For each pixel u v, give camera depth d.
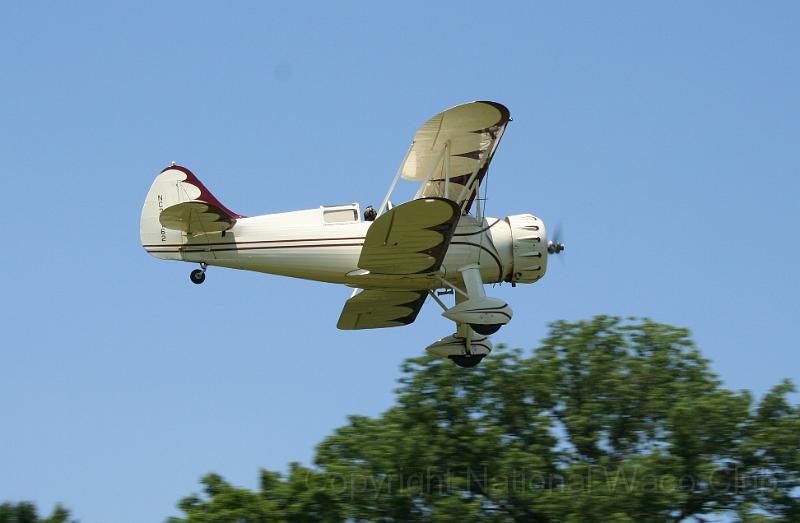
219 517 42.94
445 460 46.91
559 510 43.38
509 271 54.22
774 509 45.50
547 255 54.22
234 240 53.56
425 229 47.44
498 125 49.78
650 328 52.81
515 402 49.81
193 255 54.31
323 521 44.62
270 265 53.72
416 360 51.09
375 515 44.78
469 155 52.16
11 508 43.44
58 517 43.56
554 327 53.09
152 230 55.12
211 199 56.66
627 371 51.16
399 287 54.03
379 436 46.75
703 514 46.16
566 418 49.75
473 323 51.38
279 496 44.81
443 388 49.62
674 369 51.88
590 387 50.78
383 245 48.62
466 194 53.84
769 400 48.59
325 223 53.62
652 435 49.28
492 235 53.84
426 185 54.22
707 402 47.12
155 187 56.16
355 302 56.38
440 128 49.88
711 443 47.47
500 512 45.69
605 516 42.81
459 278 53.78
